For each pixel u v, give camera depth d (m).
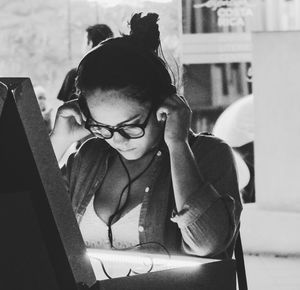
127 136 2.39
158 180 2.44
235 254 2.34
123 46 2.32
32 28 3.92
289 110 4.74
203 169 2.43
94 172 2.50
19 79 0.92
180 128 2.38
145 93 2.34
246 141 4.65
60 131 2.50
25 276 0.98
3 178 0.96
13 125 0.90
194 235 2.44
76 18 3.80
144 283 1.11
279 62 4.59
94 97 2.38
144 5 3.08
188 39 4.25
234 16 4.38
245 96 4.52
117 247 2.50
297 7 4.48
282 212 4.95
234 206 2.44
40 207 0.94
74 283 0.97
